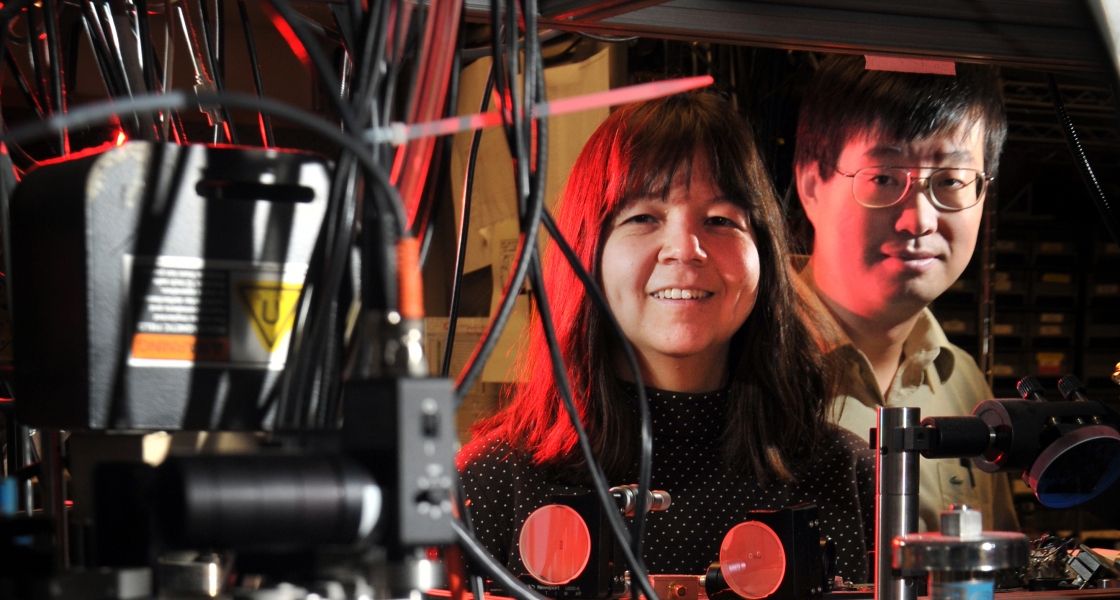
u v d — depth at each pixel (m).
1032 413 0.97
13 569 0.54
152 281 0.60
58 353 0.62
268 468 0.49
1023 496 2.62
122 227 0.60
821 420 1.82
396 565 0.48
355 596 0.51
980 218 2.19
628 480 1.69
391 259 0.51
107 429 0.59
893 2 1.12
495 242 2.28
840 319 2.13
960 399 2.21
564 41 2.18
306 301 0.61
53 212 0.61
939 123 2.12
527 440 1.75
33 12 0.85
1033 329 2.69
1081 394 1.04
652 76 2.11
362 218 0.55
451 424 0.48
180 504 0.47
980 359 2.24
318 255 0.62
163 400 0.61
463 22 0.67
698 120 1.79
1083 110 2.48
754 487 1.72
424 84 0.58
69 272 0.60
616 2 0.97
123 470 0.58
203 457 0.50
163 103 0.43
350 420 0.52
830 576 1.17
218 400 0.62
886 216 2.13
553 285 1.80
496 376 2.21
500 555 1.73
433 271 2.41
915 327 2.16
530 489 1.72
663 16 1.07
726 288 1.75
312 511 0.48
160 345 0.61
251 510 0.48
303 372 0.57
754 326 1.77
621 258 1.76
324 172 0.65
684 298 1.73
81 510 0.67
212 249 0.62
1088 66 1.24
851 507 1.79
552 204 2.18
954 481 2.19
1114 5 0.98
